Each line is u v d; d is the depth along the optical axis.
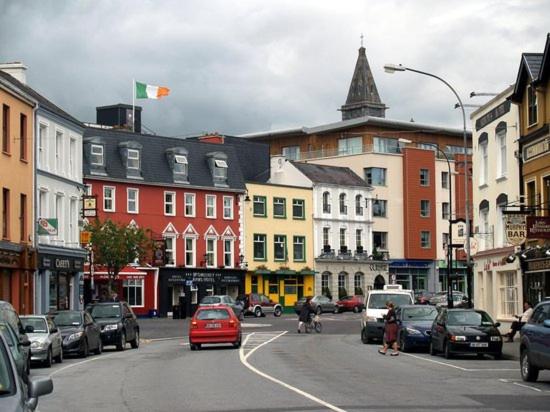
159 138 78.06
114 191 73.00
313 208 89.25
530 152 39.53
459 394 19.34
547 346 20.98
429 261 99.62
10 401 8.71
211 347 38.84
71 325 33.56
